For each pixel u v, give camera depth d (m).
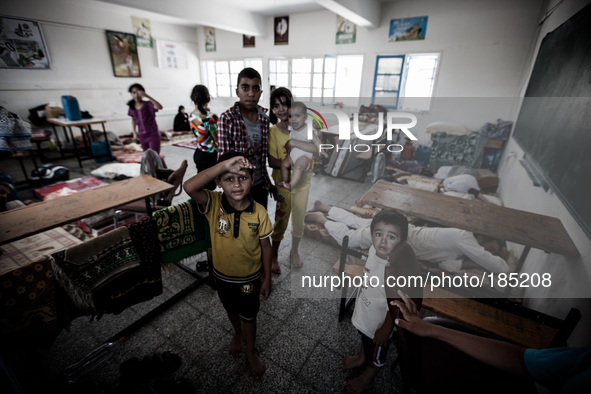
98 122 5.08
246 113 1.72
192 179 1.12
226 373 1.44
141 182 1.99
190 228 1.48
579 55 1.39
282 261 2.24
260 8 6.22
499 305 1.12
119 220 2.82
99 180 4.01
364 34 5.70
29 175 4.44
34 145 5.62
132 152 5.85
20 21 5.38
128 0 4.41
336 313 1.78
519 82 3.89
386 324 1.07
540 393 1.13
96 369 1.45
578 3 2.12
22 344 1.10
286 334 1.65
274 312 1.80
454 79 4.65
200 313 1.81
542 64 2.26
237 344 1.53
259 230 1.25
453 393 0.92
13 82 5.48
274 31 7.02
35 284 1.07
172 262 1.46
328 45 6.30
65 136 6.05
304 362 1.49
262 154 1.79
